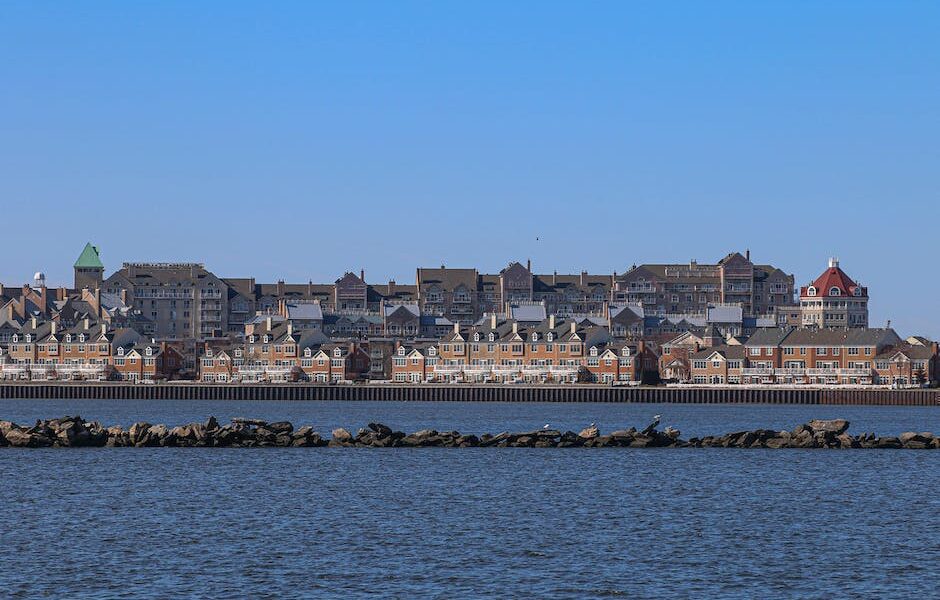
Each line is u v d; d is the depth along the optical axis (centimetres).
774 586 17412
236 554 18975
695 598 16838
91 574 17738
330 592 16988
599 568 18288
